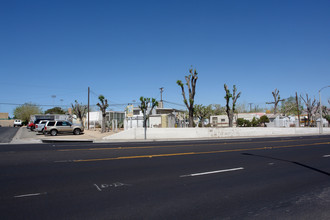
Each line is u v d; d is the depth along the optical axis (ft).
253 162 40.01
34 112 286.46
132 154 47.14
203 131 103.40
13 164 35.58
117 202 20.13
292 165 38.06
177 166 35.50
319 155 49.34
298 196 22.72
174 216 17.53
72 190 23.13
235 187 25.26
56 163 36.58
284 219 17.48
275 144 72.08
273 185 26.32
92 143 73.72
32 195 21.56
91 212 17.94
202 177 29.19
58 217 16.98
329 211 19.13
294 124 167.94
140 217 17.22
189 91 106.01
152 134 93.71
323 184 27.07
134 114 169.89
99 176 28.68
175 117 159.43
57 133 100.01
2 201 20.01
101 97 108.17
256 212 18.62
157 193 22.71
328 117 202.80
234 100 117.29
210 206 19.66
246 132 116.06
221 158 43.62
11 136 97.96
